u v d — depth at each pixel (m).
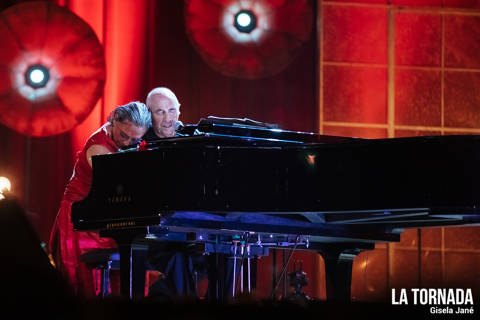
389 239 16.05
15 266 7.04
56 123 23.91
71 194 15.32
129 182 13.27
